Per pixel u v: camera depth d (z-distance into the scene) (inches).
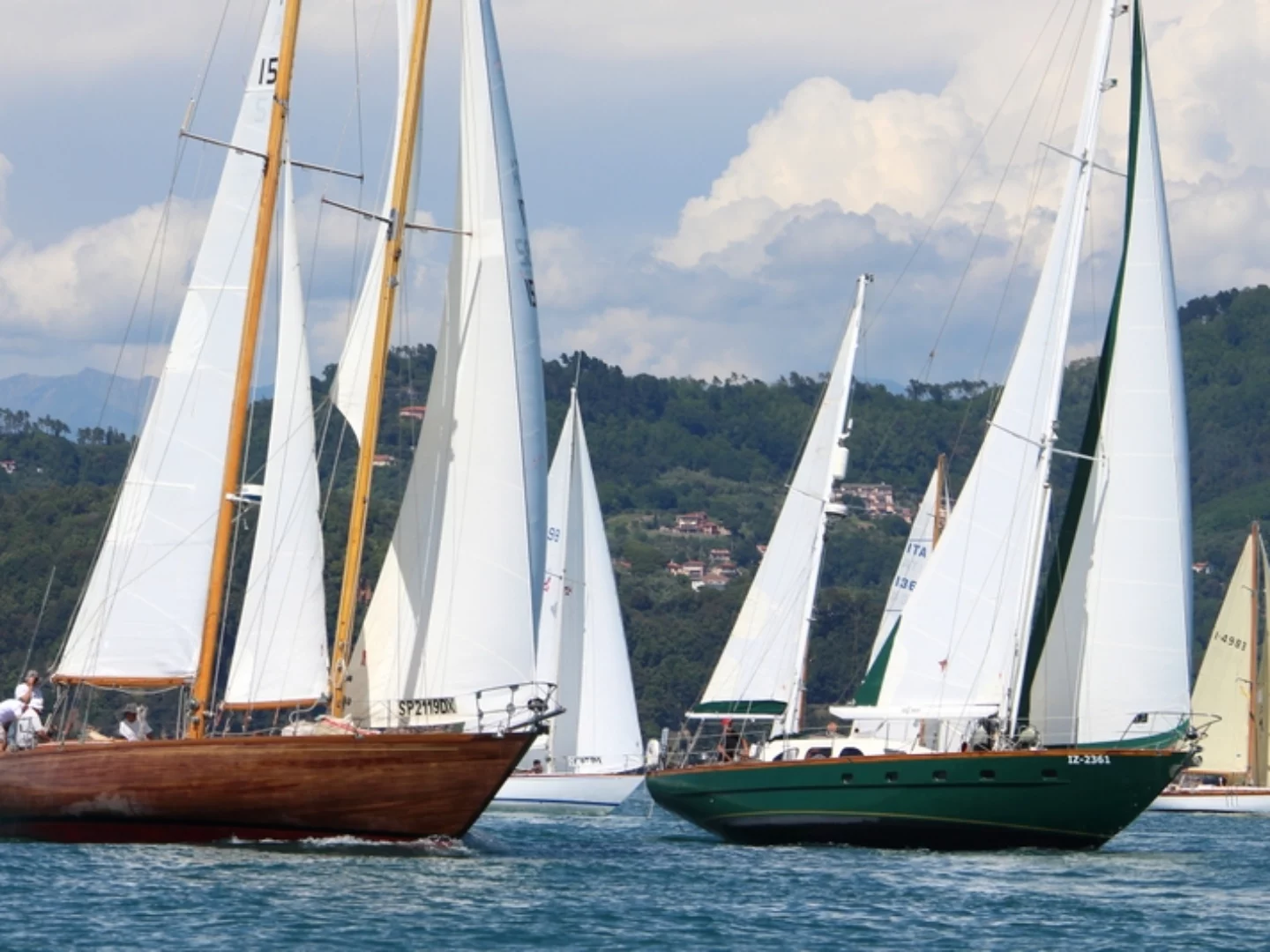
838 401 6200.8
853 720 5812.0
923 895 4094.5
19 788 4256.9
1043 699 5054.1
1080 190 5132.9
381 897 3673.7
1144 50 5142.7
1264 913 3917.3
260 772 4106.8
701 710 6269.7
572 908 3725.4
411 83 4377.5
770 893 4079.7
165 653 4397.1
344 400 4389.8
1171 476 4997.5
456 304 4439.0
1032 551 5083.7
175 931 3284.9
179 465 4411.9
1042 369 5137.8
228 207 4424.2
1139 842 6190.9
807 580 6156.5
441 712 4328.3
